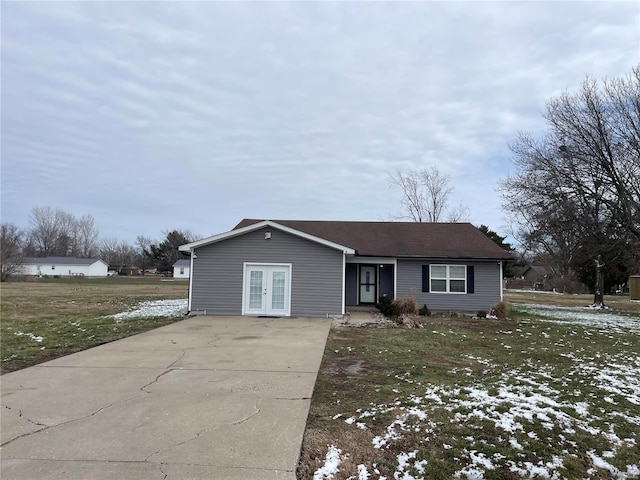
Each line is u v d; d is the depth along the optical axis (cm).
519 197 2353
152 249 7750
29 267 6325
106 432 459
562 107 2181
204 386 642
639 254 2064
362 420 504
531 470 396
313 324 1366
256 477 365
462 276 1808
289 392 613
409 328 1305
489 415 527
